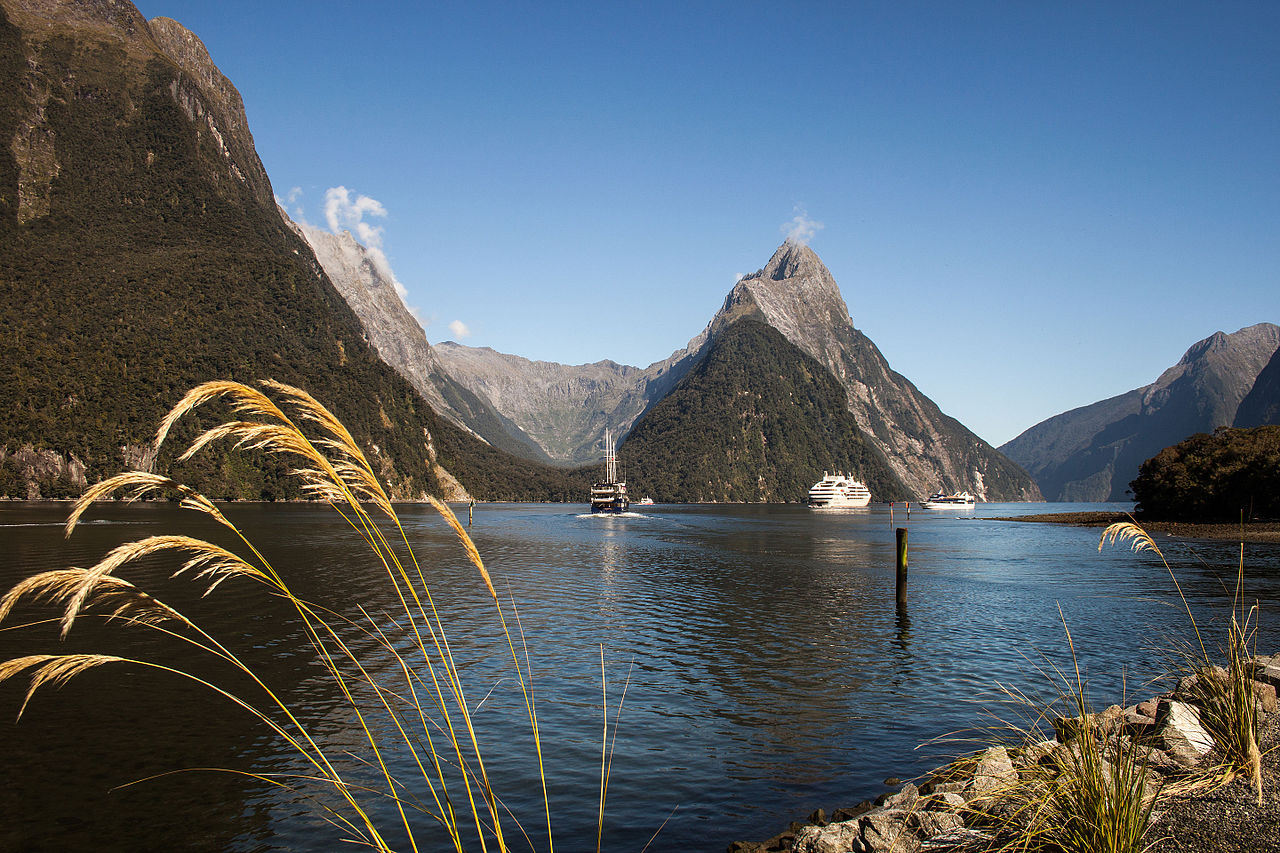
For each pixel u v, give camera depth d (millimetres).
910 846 9594
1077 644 26906
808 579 48062
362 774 14891
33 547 57594
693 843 12102
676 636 28828
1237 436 96750
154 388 175375
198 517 113500
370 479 4734
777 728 17875
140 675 22016
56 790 14102
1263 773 8641
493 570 52375
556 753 16094
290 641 26547
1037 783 8617
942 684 21750
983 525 129500
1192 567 54344
